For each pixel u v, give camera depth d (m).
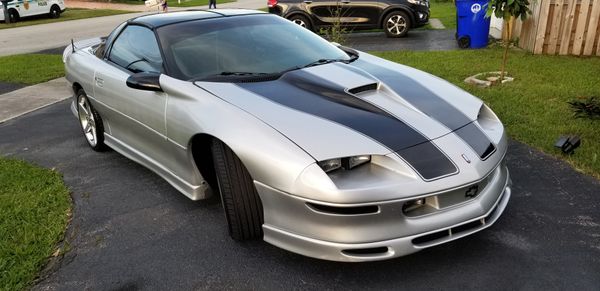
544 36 8.57
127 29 4.28
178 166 3.40
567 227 3.12
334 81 3.25
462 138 2.79
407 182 2.45
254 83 3.27
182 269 2.88
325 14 12.46
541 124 4.90
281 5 12.64
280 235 2.66
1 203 3.75
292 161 2.51
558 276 2.65
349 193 2.37
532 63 7.86
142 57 3.89
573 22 8.34
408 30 12.05
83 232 3.35
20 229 3.36
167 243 3.16
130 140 4.07
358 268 2.80
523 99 5.77
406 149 2.58
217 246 3.09
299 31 4.21
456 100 3.23
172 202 3.73
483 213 2.66
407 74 3.58
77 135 5.52
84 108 4.91
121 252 3.09
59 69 9.51
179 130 3.17
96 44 5.21
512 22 9.88
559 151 4.22
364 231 2.45
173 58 3.56
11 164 4.62
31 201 3.78
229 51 3.68
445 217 2.54
